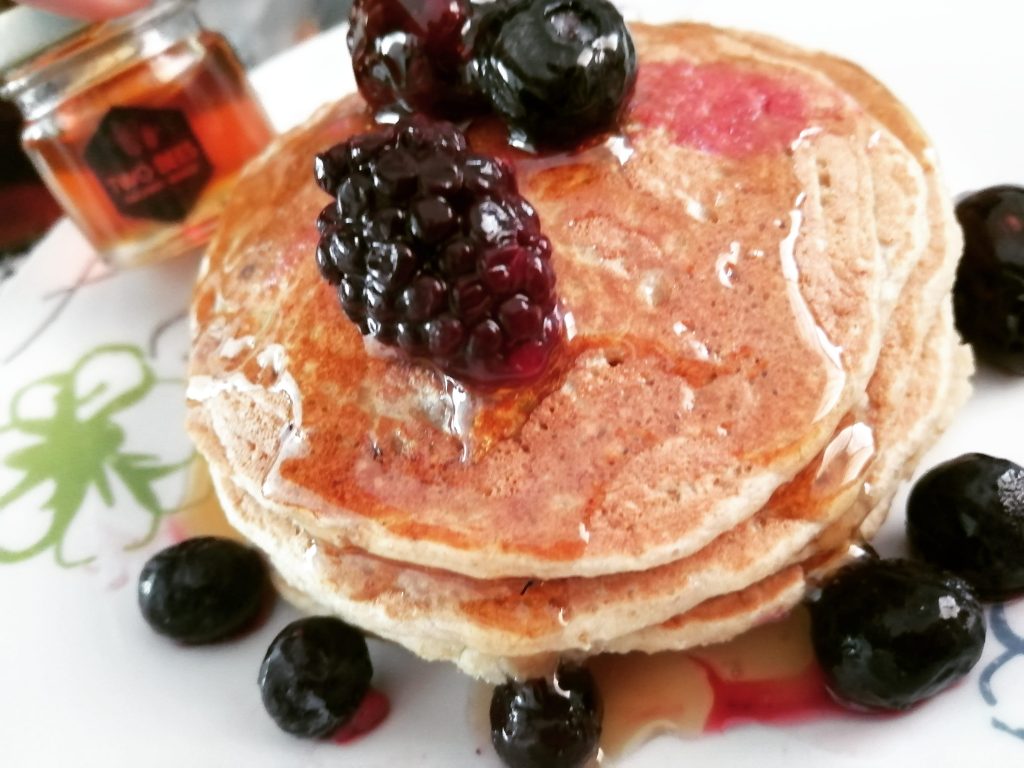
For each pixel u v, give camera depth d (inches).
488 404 3.7
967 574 3.8
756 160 4.2
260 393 4.2
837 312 3.8
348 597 3.9
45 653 4.5
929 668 3.5
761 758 3.7
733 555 3.6
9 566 4.9
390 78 4.4
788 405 3.6
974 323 4.4
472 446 3.7
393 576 3.9
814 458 3.7
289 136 5.3
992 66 5.3
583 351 3.8
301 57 7.1
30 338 6.0
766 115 4.3
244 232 4.9
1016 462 4.2
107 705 4.3
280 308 4.4
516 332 3.5
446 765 3.9
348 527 3.7
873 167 4.2
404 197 3.5
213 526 4.9
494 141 4.4
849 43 5.7
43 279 6.3
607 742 3.9
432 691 4.1
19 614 4.7
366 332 3.8
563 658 3.8
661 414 3.7
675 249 4.0
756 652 3.9
